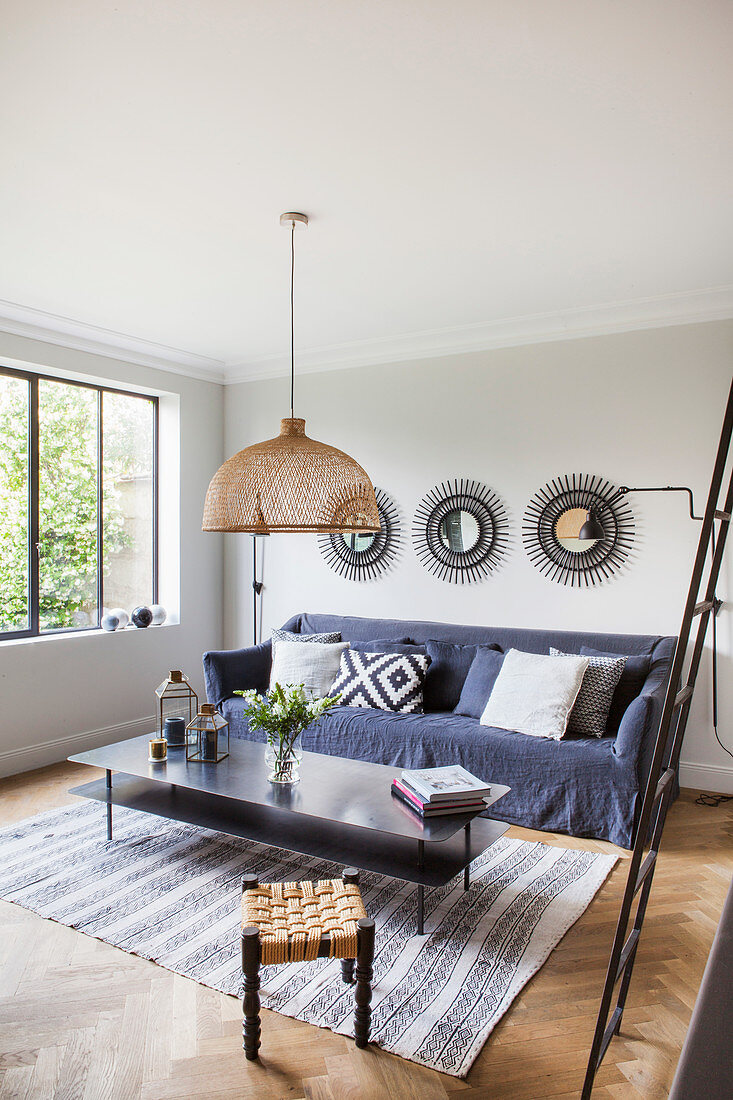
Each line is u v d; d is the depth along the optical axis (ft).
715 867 9.86
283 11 5.74
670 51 6.26
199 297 12.82
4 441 14.16
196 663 17.63
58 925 8.34
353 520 8.91
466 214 9.51
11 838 10.75
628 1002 6.91
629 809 10.54
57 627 15.10
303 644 14.46
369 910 8.72
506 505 14.74
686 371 13.08
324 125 7.40
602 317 13.58
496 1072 6.02
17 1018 6.71
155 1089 5.83
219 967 7.49
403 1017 6.68
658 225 9.86
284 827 9.42
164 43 6.12
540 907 8.75
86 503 15.72
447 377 15.33
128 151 7.91
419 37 6.06
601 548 13.80
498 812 11.55
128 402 16.70
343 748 12.80
